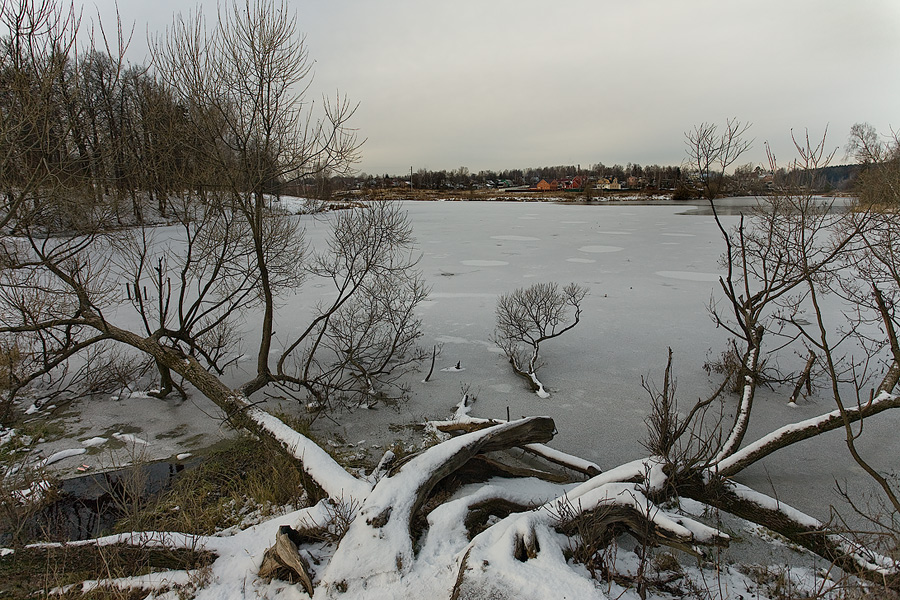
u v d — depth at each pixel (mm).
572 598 2664
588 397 6418
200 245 6613
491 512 3908
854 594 2980
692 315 9906
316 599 2949
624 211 38094
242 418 4746
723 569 3484
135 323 9320
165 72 5148
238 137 5117
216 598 3070
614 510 3381
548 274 13992
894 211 4691
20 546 3305
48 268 5656
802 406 6059
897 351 3740
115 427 5785
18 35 4414
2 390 6262
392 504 3451
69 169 5125
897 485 4500
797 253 5344
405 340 7090
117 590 3145
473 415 5949
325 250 16656
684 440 5348
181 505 4344
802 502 4328
